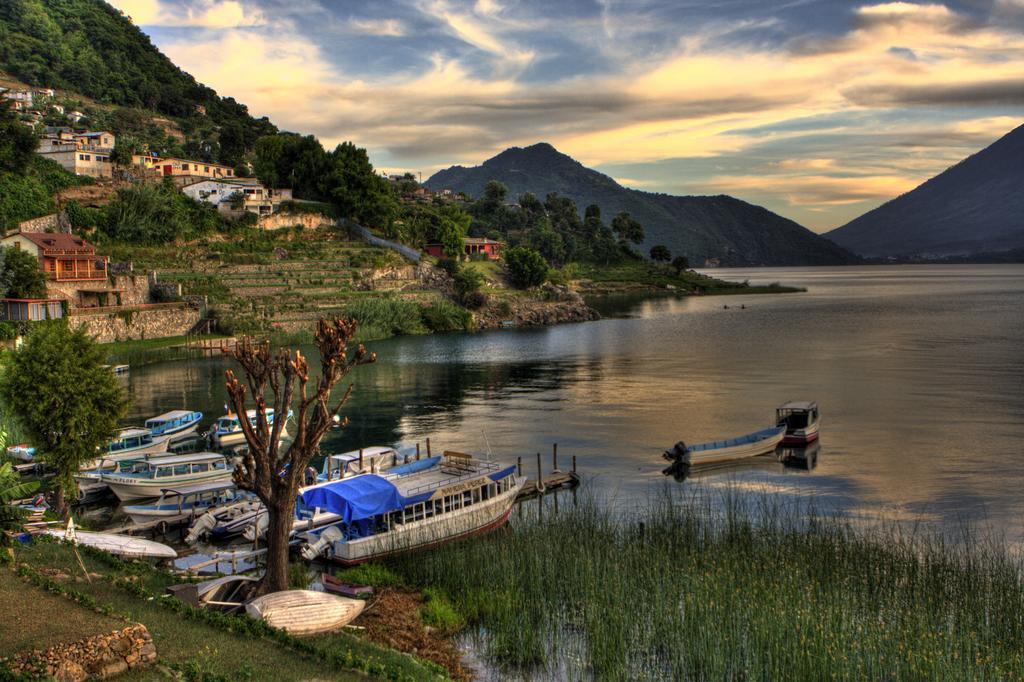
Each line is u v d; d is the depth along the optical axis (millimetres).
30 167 154125
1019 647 28406
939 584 33188
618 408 83250
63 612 24922
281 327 143875
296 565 38531
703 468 60156
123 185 165500
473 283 191125
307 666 25328
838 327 165875
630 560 35844
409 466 48469
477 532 44562
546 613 32781
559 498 52750
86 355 44031
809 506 49344
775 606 30375
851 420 75500
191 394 91562
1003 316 187625
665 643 29844
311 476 53250
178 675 22609
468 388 97125
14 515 27672
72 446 42531
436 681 26219
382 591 35688
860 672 26422
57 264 124562
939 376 98750
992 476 55719
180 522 46031
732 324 178125
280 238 181625
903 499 50875
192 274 151125
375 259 180250
